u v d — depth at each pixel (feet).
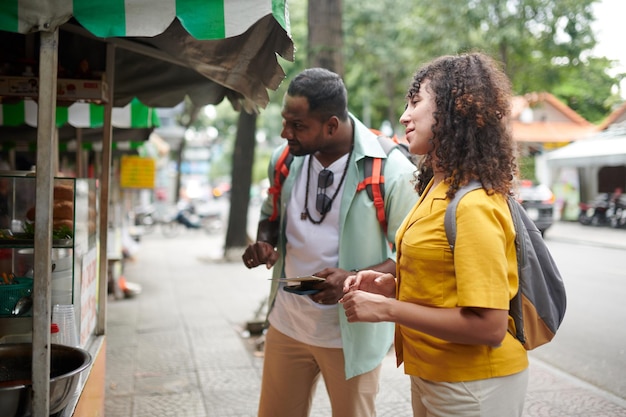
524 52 46.85
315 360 8.52
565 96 58.29
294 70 53.67
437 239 5.41
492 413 5.44
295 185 8.65
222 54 8.67
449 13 47.96
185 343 18.93
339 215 8.10
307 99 7.67
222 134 110.93
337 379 8.14
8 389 6.31
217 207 96.02
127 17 6.19
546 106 70.38
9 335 8.15
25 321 8.18
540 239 5.82
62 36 11.39
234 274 34.60
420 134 5.84
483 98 5.48
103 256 11.06
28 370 7.75
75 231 8.57
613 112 52.80
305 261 8.30
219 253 44.24
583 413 13.00
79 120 18.26
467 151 5.41
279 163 8.95
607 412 13.03
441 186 5.67
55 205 8.37
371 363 8.04
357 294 5.54
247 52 8.39
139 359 17.16
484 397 5.42
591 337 18.76
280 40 7.65
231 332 20.40
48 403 6.42
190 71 12.54
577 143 57.57
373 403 8.34
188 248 50.08
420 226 5.59
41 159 6.18
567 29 44.57
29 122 17.04
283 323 8.55
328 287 7.22
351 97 75.61
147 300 26.20
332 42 20.38
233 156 40.81
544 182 68.49
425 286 5.50
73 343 8.43
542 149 68.18
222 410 13.32
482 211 5.17
